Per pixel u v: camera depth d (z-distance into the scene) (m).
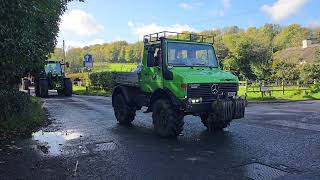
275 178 6.55
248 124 12.52
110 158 8.09
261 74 54.75
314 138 9.95
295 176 6.64
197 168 7.24
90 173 7.00
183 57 10.94
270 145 9.10
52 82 29.58
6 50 8.63
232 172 6.94
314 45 72.94
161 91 10.59
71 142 9.83
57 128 12.11
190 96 9.82
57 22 16.91
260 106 19.95
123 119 12.85
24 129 11.63
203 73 10.25
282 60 56.91
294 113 15.97
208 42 11.50
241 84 36.59
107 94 31.89
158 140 9.99
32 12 8.93
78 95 32.38
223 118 9.77
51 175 6.88
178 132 10.11
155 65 10.93
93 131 11.52
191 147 9.07
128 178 6.68
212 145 9.24
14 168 7.35
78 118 14.60
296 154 8.18
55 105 20.33
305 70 49.38
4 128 11.30
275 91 31.14
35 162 7.80
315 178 6.51
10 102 12.36
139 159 7.98
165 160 7.88
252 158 7.88
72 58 78.00
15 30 8.61
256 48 59.44
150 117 14.62
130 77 12.35
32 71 13.96
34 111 14.55
